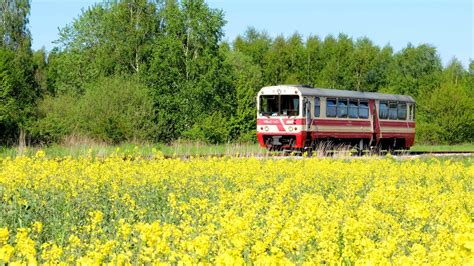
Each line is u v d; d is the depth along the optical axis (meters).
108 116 40.38
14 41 69.62
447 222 11.19
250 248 8.99
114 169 17.42
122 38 58.88
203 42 52.25
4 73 47.78
